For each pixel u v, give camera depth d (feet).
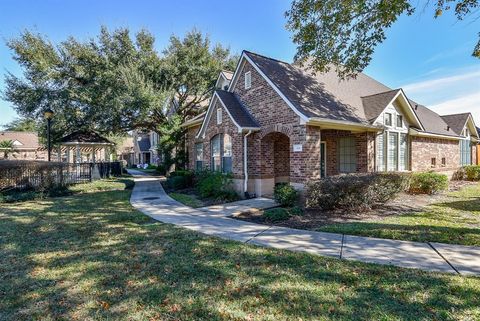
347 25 34.24
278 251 18.12
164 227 24.62
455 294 12.28
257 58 44.11
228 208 33.63
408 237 20.99
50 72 69.92
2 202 38.29
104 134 82.23
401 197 39.68
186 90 84.43
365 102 48.44
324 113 37.42
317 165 36.09
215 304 11.78
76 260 16.89
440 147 63.87
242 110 44.62
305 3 32.60
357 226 24.11
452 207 33.06
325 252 18.01
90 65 72.84
